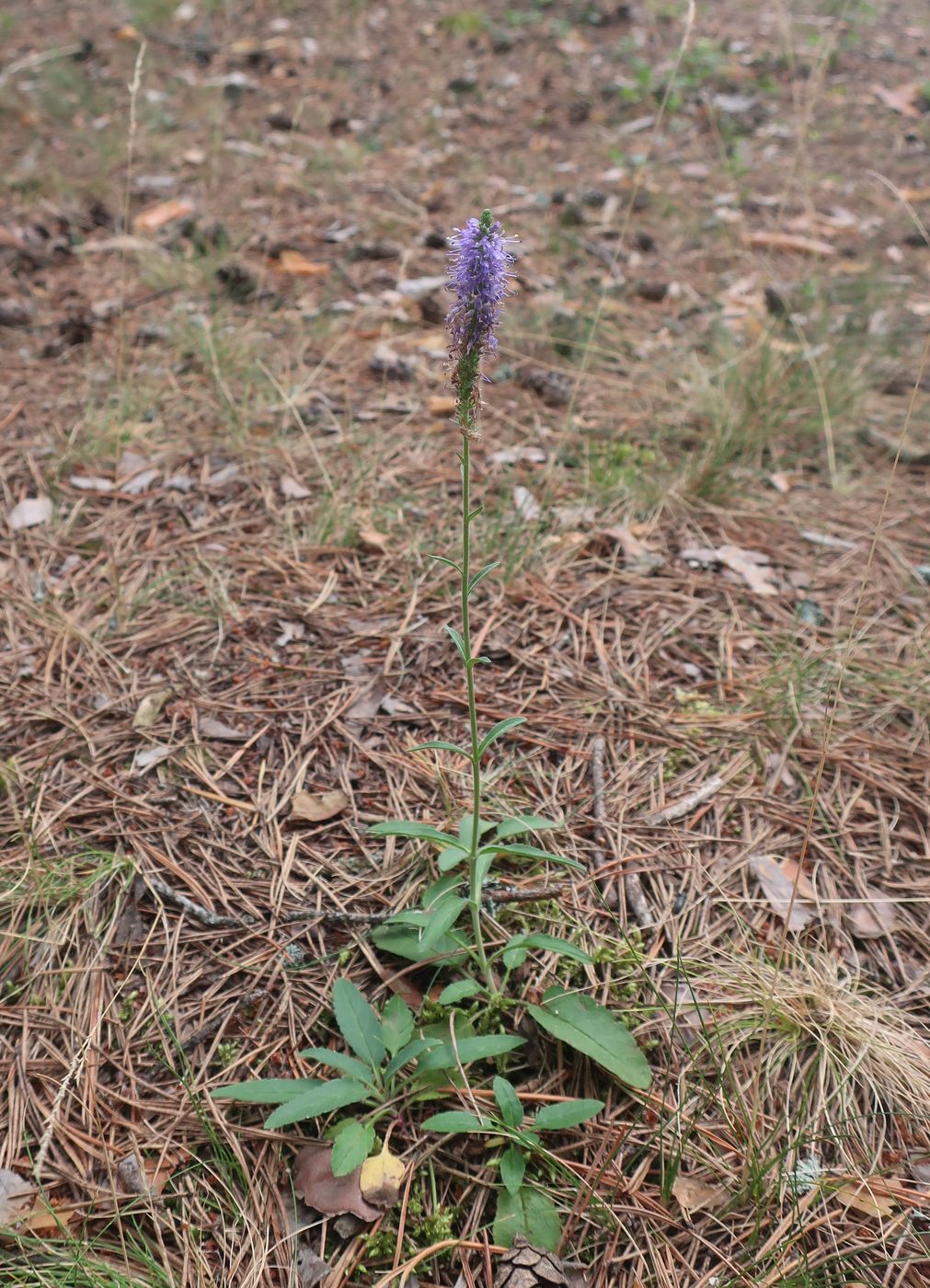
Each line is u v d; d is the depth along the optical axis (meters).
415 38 1.75
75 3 1.87
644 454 0.78
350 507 0.70
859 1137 0.39
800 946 0.46
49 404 0.82
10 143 1.35
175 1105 0.39
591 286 1.02
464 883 0.45
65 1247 0.35
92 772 0.52
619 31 1.75
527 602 0.65
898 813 0.52
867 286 1.02
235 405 0.81
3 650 0.60
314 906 0.46
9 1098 0.39
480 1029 0.41
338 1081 0.38
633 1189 0.37
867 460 0.81
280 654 0.60
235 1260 0.35
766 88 1.57
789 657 0.60
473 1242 0.35
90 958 0.44
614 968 0.44
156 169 1.28
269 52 1.67
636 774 0.54
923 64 1.68
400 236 1.12
